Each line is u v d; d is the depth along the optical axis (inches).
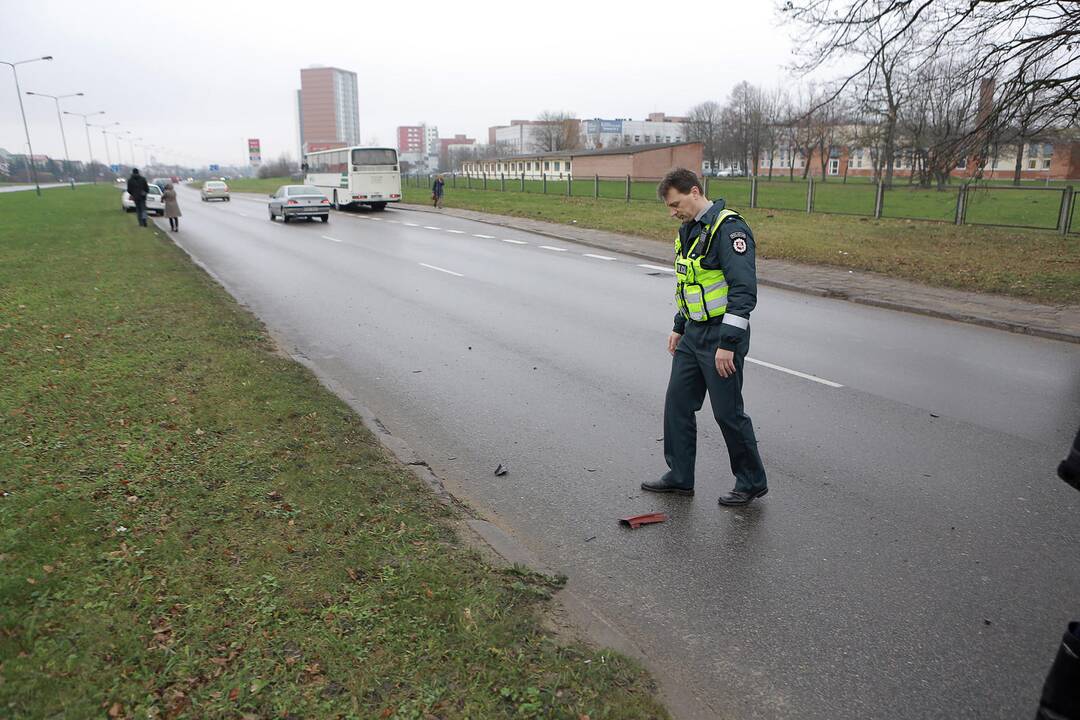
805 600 141.1
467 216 1198.3
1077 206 735.7
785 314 425.1
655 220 973.2
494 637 119.2
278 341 351.9
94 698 102.0
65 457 187.5
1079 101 548.1
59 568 134.2
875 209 925.2
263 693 104.5
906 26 563.2
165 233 900.0
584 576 149.8
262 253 715.4
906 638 129.1
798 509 179.2
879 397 265.7
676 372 180.5
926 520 172.7
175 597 126.3
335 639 116.1
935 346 345.7
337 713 101.0
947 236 724.7
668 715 105.0
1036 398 264.7
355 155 1346.0
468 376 293.4
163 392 244.5
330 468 184.5
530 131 4938.5
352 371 300.8
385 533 152.5
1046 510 177.0
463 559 144.7
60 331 342.3
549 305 446.0
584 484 194.4
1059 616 135.3
